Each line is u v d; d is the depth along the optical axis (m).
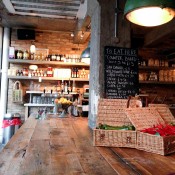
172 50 5.97
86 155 1.58
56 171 1.25
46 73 5.92
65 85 5.98
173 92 6.30
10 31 5.97
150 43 5.29
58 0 4.23
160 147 1.59
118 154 1.60
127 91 2.75
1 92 5.75
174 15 1.89
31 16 5.11
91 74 3.06
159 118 1.94
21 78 5.79
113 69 2.73
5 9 4.79
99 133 1.84
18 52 5.75
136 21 2.00
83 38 5.82
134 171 1.25
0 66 5.85
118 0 2.76
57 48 6.20
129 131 1.79
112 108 2.02
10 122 5.51
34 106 5.95
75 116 4.03
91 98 2.97
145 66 5.87
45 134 2.34
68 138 2.15
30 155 1.56
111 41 2.76
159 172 1.23
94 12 2.99
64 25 5.54
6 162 1.40
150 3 1.62
